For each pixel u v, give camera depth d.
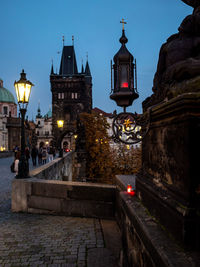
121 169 25.31
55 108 76.50
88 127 25.55
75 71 82.38
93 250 3.53
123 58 3.53
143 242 1.86
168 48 2.20
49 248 3.62
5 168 17.64
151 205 2.21
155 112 2.15
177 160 1.67
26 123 52.72
